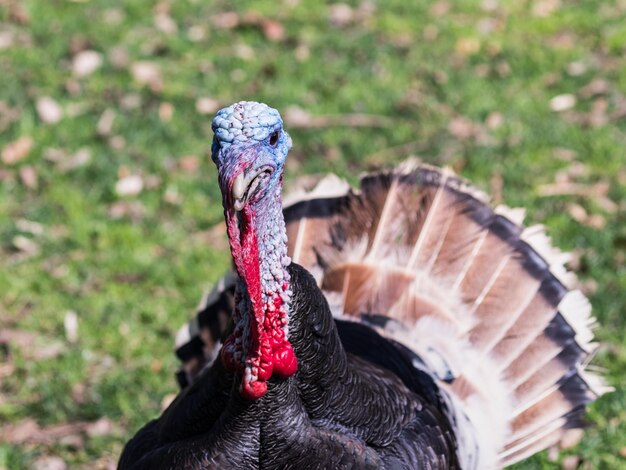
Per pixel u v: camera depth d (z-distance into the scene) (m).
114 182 9.07
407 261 5.52
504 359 5.40
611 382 7.00
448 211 5.62
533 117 9.90
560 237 8.27
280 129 3.62
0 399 7.11
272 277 3.83
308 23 11.69
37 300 7.90
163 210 8.82
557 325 5.47
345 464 4.16
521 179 8.98
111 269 8.17
